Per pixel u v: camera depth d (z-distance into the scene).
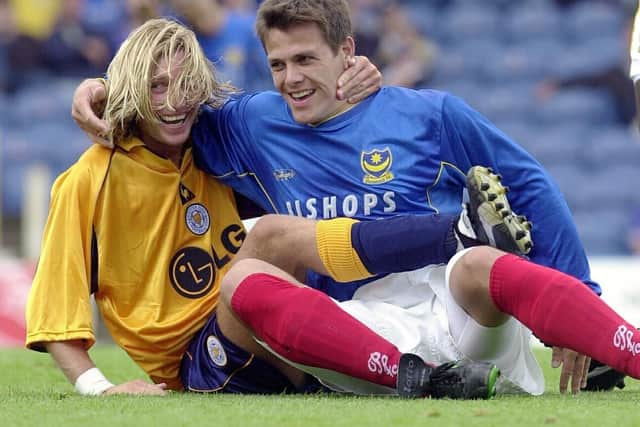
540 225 12.96
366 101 13.42
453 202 13.38
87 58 44.16
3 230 39.72
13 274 28.16
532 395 12.42
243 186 13.95
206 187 13.95
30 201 34.19
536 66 43.84
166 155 13.61
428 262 11.95
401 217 12.07
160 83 13.15
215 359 13.04
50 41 43.94
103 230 13.23
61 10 44.31
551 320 11.22
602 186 39.09
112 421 10.05
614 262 27.27
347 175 13.22
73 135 42.06
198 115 13.96
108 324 13.50
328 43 13.09
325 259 12.18
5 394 13.19
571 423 9.68
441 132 13.18
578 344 11.23
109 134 13.24
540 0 45.62
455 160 13.25
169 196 13.48
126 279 13.38
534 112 41.78
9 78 43.72
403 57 39.56
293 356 11.87
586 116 41.16
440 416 9.98
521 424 9.59
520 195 13.05
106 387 12.78
